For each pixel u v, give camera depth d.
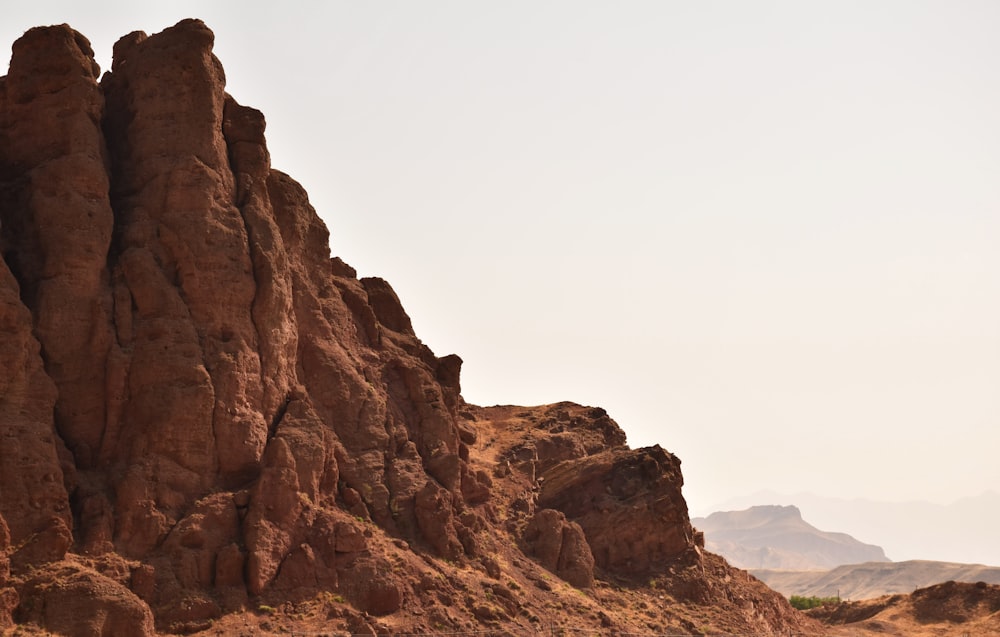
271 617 55.28
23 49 63.19
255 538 56.78
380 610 58.09
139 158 63.22
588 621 66.44
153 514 55.59
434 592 60.69
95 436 57.78
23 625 49.44
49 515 53.03
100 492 55.81
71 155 60.66
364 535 60.88
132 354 58.78
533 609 64.69
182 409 57.81
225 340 61.03
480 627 59.94
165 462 57.25
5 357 54.78
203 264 61.00
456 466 70.25
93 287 59.19
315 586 57.56
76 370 58.12
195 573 55.19
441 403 73.50
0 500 52.28
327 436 64.62
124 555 54.34
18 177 62.00
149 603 53.22
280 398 63.00
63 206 59.50
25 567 51.50
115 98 65.81
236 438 59.38
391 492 66.25
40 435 54.62
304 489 60.59
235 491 58.62
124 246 61.28
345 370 68.50
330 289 71.25
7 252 59.38
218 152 63.91
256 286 62.78
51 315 57.91
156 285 59.97
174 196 62.00
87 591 50.69
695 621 73.12
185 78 63.94
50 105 62.12
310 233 70.69
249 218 63.97
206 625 53.47
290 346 64.56
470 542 66.75
